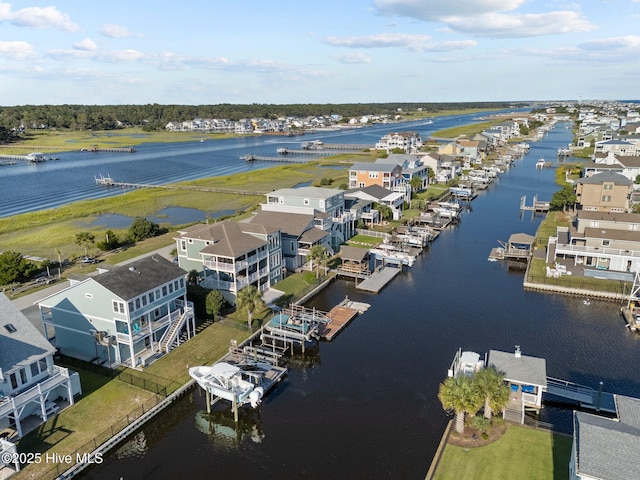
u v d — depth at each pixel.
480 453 32.69
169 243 84.12
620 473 25.56
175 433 37.66
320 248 66.44
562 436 34.31
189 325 50.78
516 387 38.16
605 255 68.00
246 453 35.16
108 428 36.16
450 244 86.19
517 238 78.06
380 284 65.81
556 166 169.62
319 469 33.31
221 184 145.50
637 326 52.03
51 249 83.00
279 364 46.84
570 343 49.84
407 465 33.47
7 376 34.78
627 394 40.81
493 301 60.84
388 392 41.97
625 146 166.00
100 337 43.88
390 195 102.69
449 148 176.62
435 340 50.97
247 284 57.75
